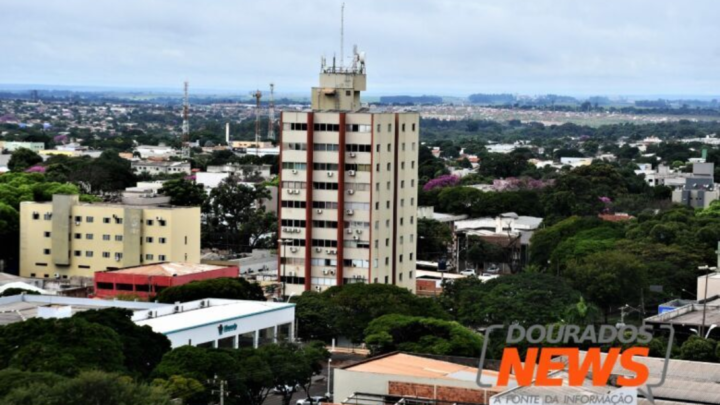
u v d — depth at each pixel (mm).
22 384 185125
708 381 199000
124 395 181000
